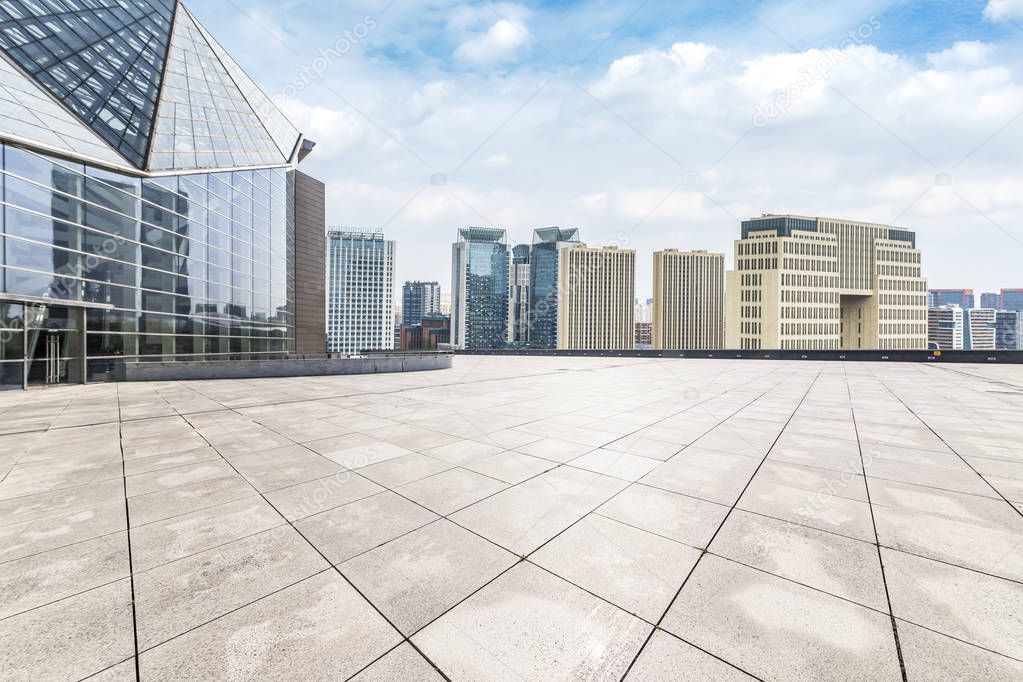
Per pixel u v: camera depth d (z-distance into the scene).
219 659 2.57
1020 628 2.75
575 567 3.58
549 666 2.52
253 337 32.41
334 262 184.88
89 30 24.11
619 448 7.30
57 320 18.83
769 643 2.68
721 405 11.87
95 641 2.71
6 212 16.77
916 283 157.75
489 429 8.87
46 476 5.96
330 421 9.81
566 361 36.66
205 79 33.81
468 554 3.80
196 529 4.30
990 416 9.97
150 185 23.09
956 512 4.56
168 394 15.09
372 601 3.13
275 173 35.72
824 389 15.56
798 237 138.12
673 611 2.99
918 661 2.50
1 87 17.20
